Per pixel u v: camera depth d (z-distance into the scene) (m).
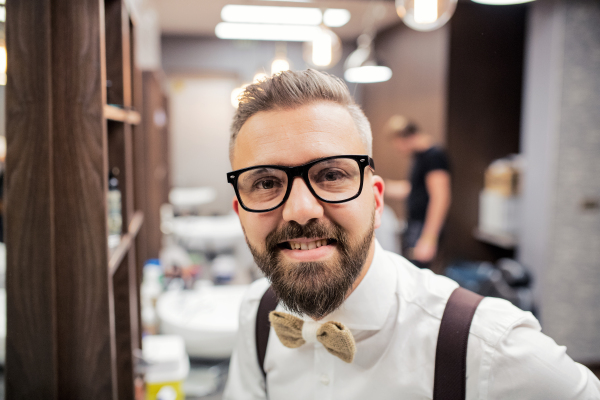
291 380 0.86
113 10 1.12
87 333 0.87
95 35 0.84
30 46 0.81
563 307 2.70
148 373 1.35
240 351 0.98
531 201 2.87
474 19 3.66
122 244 1.10
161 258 2.39
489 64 3.70
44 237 0.84
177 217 3.26
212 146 5.22
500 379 0.68
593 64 2.61
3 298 1.11
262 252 0.67
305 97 0.65
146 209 2.21
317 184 0.65
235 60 5.15
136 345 1.43
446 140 3.71
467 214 3.75
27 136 0.82
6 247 0.83
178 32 4.95
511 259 3.76
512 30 3.67
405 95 4.50
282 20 4.18
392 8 4.04
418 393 0.74
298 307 0.66
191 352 1.58
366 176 0.68
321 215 0.63
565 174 2.65
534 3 2.84
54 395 0.85
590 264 2.70
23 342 0.84
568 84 2.61
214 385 1.48
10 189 0.83
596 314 2.71
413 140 3.05
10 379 0.84
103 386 0.88
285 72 0.70
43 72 0.82
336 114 0.67
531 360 0.67
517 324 0.70
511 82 3.71
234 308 1.83
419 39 4.18
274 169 0.65
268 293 0.94
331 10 3.94
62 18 0.83
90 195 0.86
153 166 2.31
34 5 0.81
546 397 0.66
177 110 5.13
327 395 0.80
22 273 0.83
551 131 2.65
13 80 0.81
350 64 3.92
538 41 2.80
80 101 0.84
